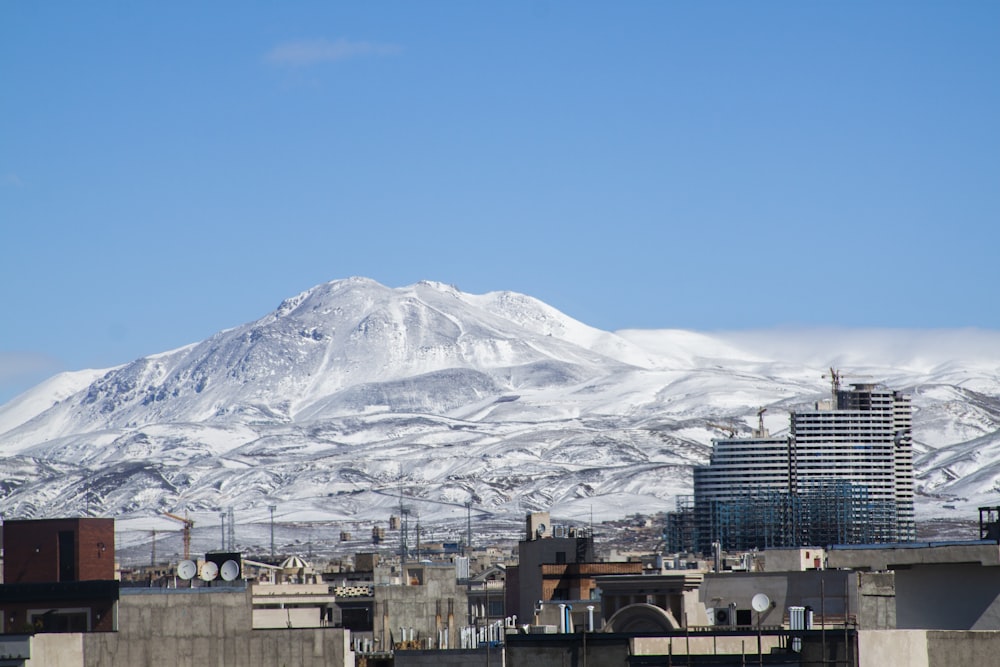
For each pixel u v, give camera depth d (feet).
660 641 596.70
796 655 559.79
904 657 540.93
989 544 570.46
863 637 544.62
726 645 601.62
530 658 602.85
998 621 567.59
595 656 595.47
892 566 593.01
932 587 583.58
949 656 541.34
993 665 540.52
